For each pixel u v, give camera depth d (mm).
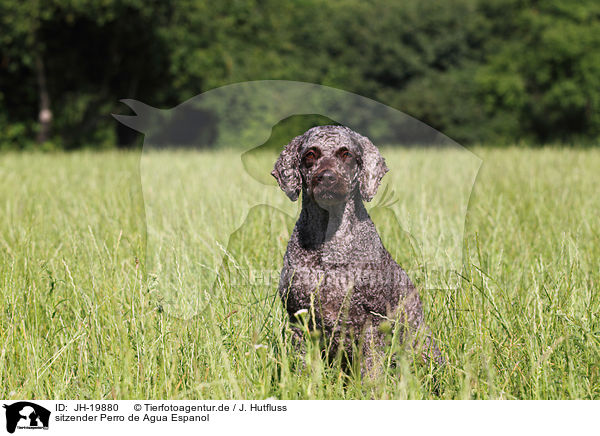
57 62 28156
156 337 3711
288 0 36719
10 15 25812
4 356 3512
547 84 36625
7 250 5406
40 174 11930
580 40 34719
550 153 14188
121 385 3230
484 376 3420
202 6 29984
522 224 6555
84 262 5105
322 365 3305
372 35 37500
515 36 38938
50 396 3340
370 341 3564
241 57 33281
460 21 38688
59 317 3986
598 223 6293
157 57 28312
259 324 3773
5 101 29328
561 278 4309
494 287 4480
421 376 3484
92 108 29156
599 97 34906
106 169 13375
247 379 3328
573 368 3326
